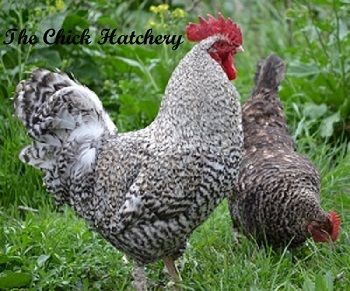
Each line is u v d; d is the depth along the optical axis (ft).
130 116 32.68
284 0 40.86
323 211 25.64
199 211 22.76
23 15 32.17
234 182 23.30
